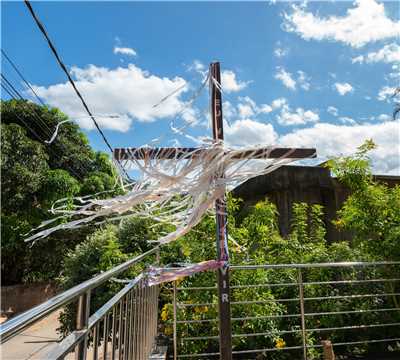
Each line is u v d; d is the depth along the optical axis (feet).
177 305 11.41
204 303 11.64
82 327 4.01
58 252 33.68
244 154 7.58
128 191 7.36
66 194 31.04
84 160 37.60
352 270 13.67
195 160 7.16
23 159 29.78
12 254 33.55
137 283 7.88
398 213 13.48
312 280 13.58
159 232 15.07
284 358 12.18
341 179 14.33
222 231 9.28
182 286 12.59
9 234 32.04
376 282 13.43
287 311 13.07
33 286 33.94
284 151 7.91
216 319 11.20
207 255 13.44
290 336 12.73
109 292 12.92
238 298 12.14
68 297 3.36
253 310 11.97
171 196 7.34
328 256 13.99
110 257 13.98
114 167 7.24
